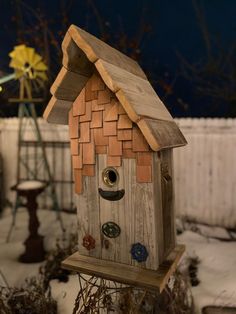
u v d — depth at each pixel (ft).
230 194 13.64
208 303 7.44
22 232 13.15
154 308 6.49
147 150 4.56
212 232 13.10
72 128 5.25
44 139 15.62
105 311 6.42
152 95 5.85
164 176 5.27
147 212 4.70
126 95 4.45
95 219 5.23
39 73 12.64
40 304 7.09
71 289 7.77
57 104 5.05
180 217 14.34
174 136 5.26
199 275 8.93
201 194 14.05
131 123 4.66
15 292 7.43
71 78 4.75
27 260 10.21
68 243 10.88
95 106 4.99
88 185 5.23
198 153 13.94
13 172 16.43
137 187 4.74
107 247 5.16
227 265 9.43
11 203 16.49
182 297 6.90
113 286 6.88
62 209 15.64
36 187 10.49
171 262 5.13
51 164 15.69
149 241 4.74
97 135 5.02
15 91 17.52
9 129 16.28
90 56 4.45
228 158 13.55
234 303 7.38
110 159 4.92
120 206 4.94
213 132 13.66
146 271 4.74
